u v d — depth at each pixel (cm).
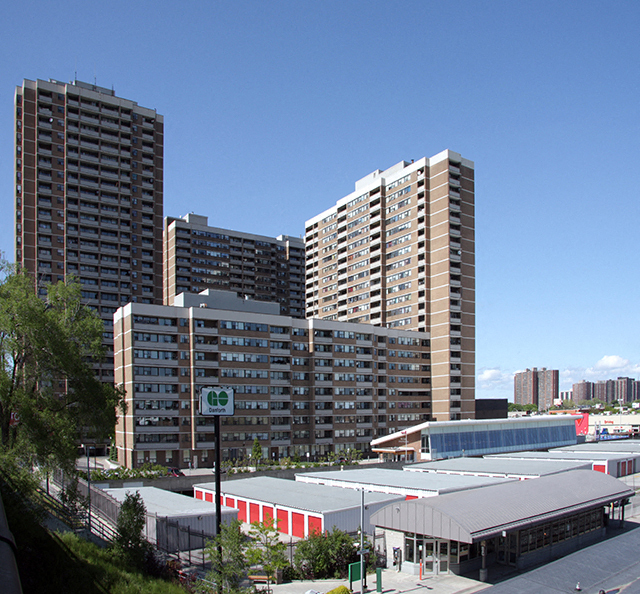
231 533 2905
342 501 5172
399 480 6384
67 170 13225
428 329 13712
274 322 10938
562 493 5038
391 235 14975
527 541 4388
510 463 8044
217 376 10044
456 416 13188
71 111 13512
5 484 3572
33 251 12794
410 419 13088
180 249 18825
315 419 11325
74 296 4894
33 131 13188
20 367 4522
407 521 4181
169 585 3120
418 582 3866
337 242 16962
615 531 5441
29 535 3064
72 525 4209
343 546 4159
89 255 13350
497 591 3600
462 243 13725
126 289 13675
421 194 14100
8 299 4297
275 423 10762
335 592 3362
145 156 14425
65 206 13138
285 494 5691
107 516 4844
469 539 3744
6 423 4444
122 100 14162
